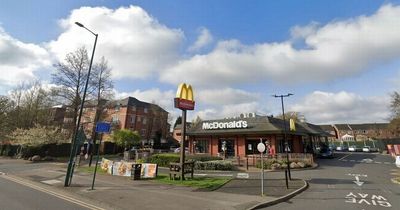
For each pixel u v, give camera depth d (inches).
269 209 401.7
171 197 464.1
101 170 885.8
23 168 983.0
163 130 2790.4
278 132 1179.3
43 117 2012.8
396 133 2250.2
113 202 425.4
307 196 503.8
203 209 383.6
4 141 1771.7
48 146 1536.7
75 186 576.7
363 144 2726.4
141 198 454.6
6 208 369.7
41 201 421.1
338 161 1323.8
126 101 2691.9
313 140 1790.1
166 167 1025.5
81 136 638.5
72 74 1540.4
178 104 701.3
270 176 776.3
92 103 1667.1
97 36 709.3
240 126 1321.4
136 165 696.4
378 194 518.3
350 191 552.4
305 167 1002.1
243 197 469.1
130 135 2060.8
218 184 600.7
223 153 1315.2
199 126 1505.9
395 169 968.3
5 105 1784.0
